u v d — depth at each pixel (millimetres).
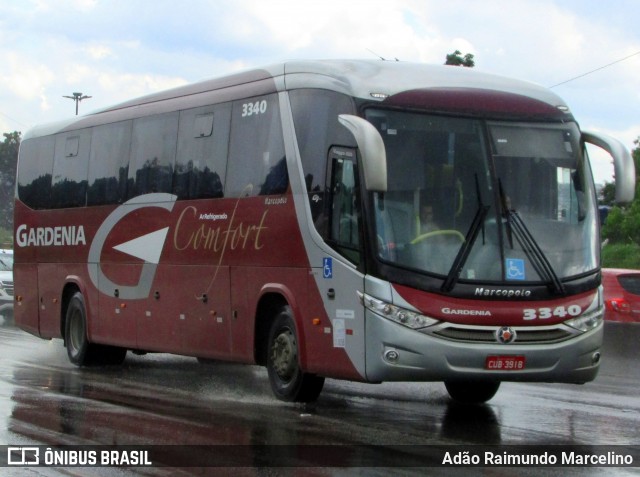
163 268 15219
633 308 19531
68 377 15930
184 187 14820
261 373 16719
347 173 11531
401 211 11164
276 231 12688
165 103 15602
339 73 11945
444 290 10938
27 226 19406
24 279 19484
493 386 12977
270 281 12758
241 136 13617
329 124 11883
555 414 12047
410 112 11500
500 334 10961
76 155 18016
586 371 11406
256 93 13398
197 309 14367
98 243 17062
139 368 17516
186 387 14656
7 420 11297
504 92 12016
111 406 12453
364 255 11180
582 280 11406
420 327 10867
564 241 11469
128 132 16469
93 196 17328
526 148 11680
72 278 17828
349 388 14477
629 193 11789
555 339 11195
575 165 11883
